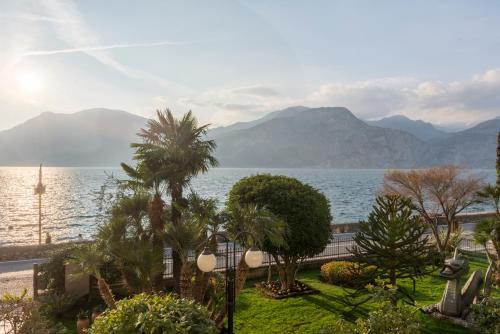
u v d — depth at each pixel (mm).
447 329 11961
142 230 13094
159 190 13703
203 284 11781
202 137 14727
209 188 108125
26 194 104312
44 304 13625
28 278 19297
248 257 8797
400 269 12336
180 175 13695
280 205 15711
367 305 14375
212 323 7355
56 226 51094
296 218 15523
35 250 23953
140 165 13898
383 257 12242
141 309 7262
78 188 119000
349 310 14047
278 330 12445
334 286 17266
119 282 15562
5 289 17422
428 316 12867
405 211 12141
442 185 26125
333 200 83438
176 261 13672
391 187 28047
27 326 8984
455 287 12703
